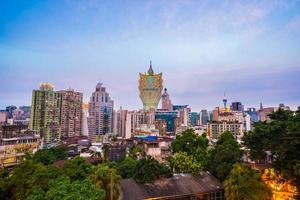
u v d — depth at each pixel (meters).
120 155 105.62
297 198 45.28
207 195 46.81
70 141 158.12
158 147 110.50
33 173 41.06
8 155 96.50
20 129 116.00
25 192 38.31
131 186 43.25
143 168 45.50
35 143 110.69
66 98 190.25
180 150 67.06
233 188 41.38
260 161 61.28
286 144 41.50
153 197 41.38
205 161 59.31
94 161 88.12
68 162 47.06
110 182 38.16
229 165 50.50
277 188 49.06
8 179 41.97
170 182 46.41
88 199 28.45
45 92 169.50
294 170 39.09
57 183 32.59
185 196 44.62
